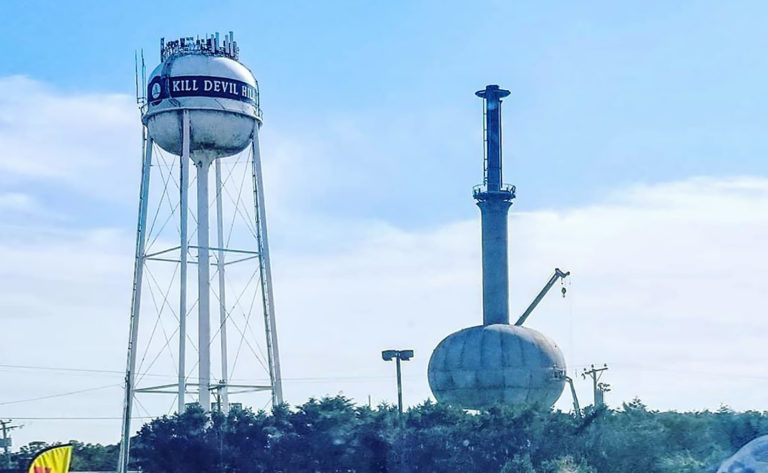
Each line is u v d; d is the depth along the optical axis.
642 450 97.56
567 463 94.88
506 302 116.00
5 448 105.38
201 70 92.88
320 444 98.50
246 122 93.88
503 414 101.56
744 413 99.12
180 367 90.25
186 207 91.00
